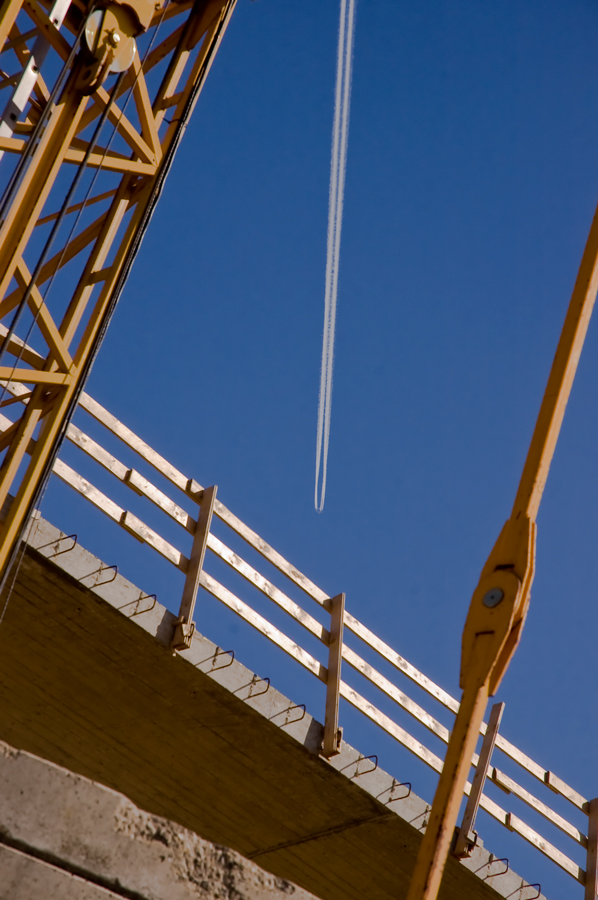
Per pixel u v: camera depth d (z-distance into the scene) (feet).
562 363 12.84
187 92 25.62
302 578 33.17
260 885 10.64
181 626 28.43
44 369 22.85
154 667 29.45
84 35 22.49
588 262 13.58
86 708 31.55
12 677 31.01
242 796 33.91
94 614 28.22
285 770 32.14
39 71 21.90
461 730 10.46
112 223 24.45
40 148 21.75
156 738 32.12
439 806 10.16
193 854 10.50
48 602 28.19
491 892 35.06
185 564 29.50
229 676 29.78
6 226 20.99
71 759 33.73
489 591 11.00
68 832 9.96
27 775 10.00
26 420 22.17
